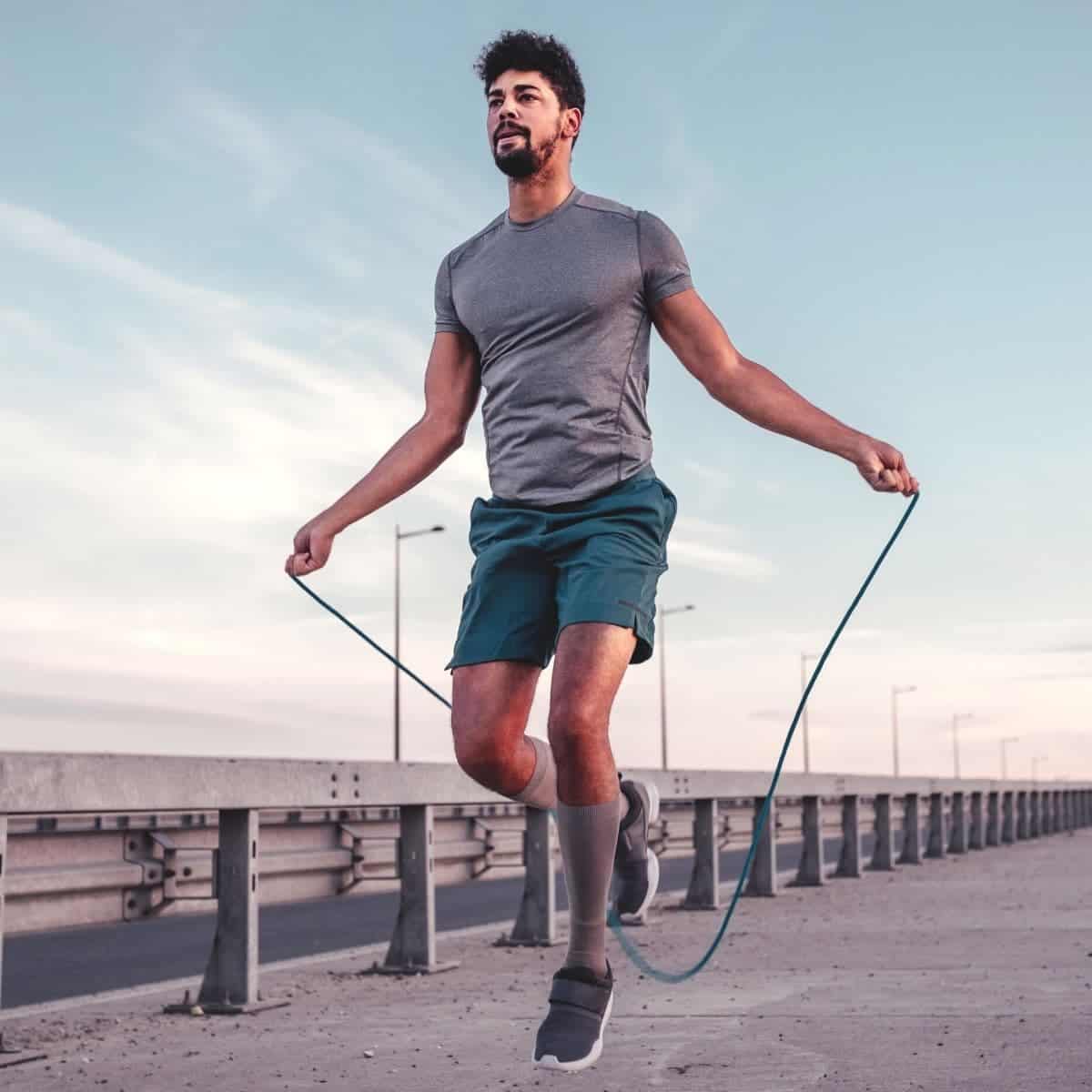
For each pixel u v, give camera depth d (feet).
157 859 19.83
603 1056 16.22
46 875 17.60
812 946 27.04
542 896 29.04
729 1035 17.42
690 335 10.79
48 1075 15.76
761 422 10.77
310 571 10.94
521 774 10.94
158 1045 17.69
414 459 11.31
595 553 10.40
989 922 31.12
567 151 11.04
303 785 21.29
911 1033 17.13
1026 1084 14.05
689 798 36.09
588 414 10.67
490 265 11.03
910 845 59.93
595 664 10.07
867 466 10.32
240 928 20.67
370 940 33.42
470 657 10.80
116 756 17.51
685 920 34.01
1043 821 95.61
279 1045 17.53
